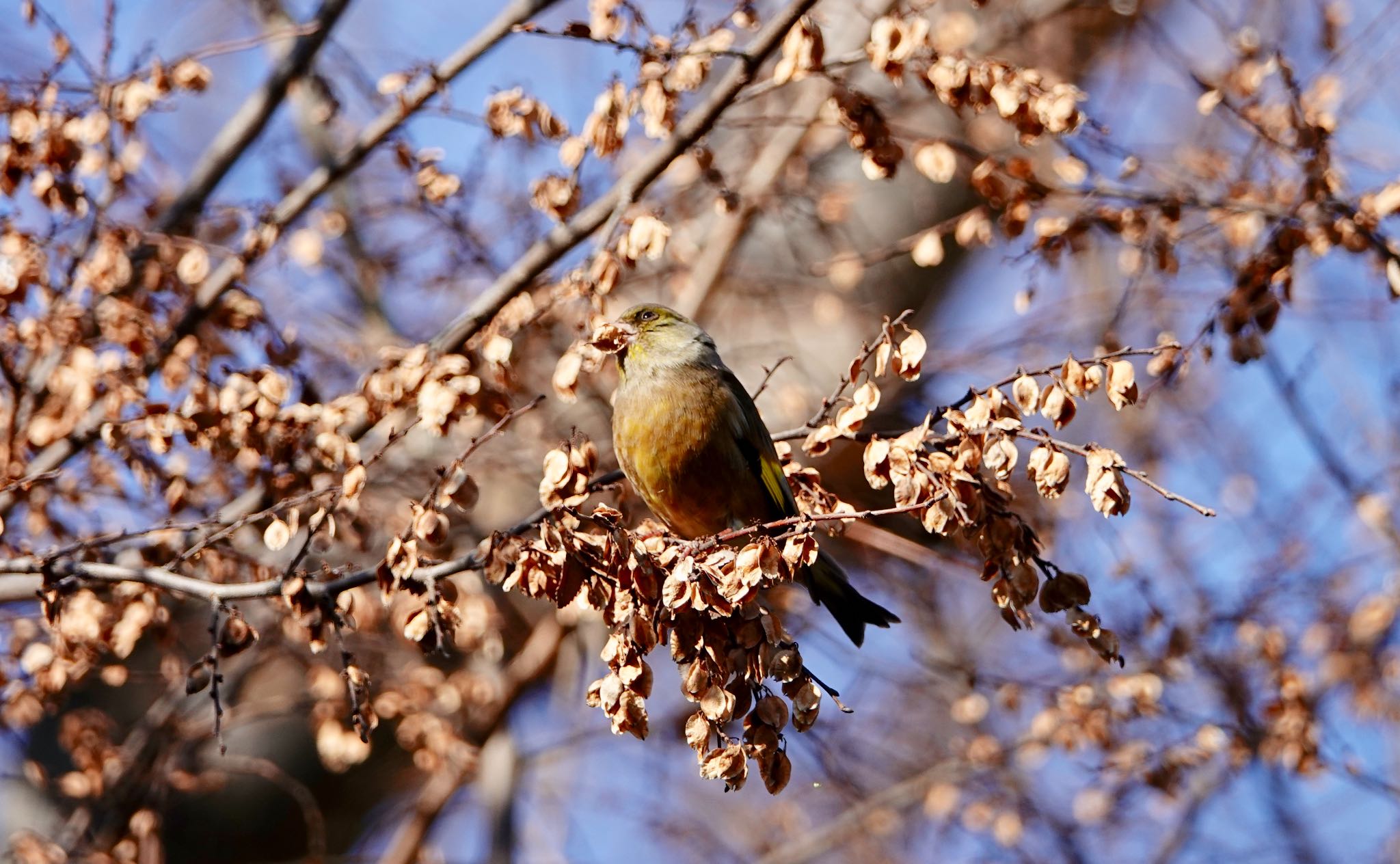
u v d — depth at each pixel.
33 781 11.31
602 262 8.57
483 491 14.91
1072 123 8.64
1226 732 12.35
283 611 10.47
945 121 14.77
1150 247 10.69
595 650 13.92
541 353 12.91
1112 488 6.68
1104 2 14.80
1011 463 6.88
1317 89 11.87
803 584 8.34
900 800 14.41
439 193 10.48
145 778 12.12
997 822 13.71
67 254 9.70
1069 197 10.63
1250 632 13.21
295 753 14.10
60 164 9.35
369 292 14.53
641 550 6.63
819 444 7.63
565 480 7.04
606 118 8.91
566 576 6.74
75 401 9.15
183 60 9.87
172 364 9.69
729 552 6.78
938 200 15.33
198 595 8.05
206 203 11.50
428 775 15.42
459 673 13.26
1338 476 13.66
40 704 10.12
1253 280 9.66
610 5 8.94
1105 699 12.40
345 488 7.75
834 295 14.65
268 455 8.71
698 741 6.41
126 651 8.89
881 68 8.74
